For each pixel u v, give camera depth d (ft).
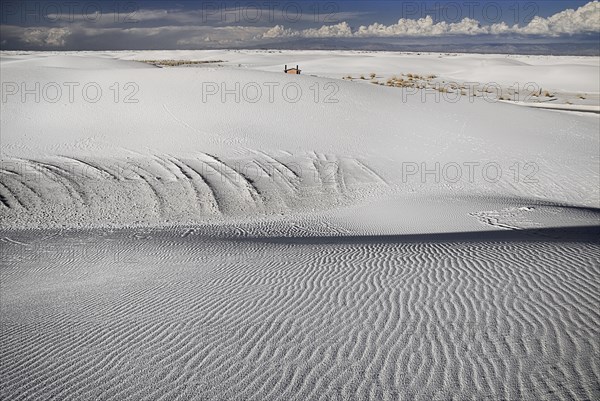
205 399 14.01
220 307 21.66
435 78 222.69
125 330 19.72
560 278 22.49
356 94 99.35
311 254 32.76
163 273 29.84
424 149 78.23
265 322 19.40
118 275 30.58
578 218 47.34
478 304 19.66
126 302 23.70
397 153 76.54
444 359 15.20
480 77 234.38
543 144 81.66
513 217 48.93
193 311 21.40
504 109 99.96
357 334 17.54
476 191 63.57
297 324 18.97
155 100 92.63
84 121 85.35
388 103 96.73
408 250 32.14
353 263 28.73
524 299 19.86
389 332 17.51
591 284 21.34
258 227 50.34
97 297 25.17
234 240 42.63
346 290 22.91
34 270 34.22
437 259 28.30
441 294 21.26
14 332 20.49
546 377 13.75
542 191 63.62
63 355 17.74
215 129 82.99
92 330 20.04
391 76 221.87
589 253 27.27
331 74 231.09
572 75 225.76
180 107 90.22
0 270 34.63
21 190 61.36
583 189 64.23
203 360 16.43
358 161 73.36
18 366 17.08
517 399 12.84
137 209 57.11
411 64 293.43
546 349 15.34
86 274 31.86
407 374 14.51
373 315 19.29
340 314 19.69
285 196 61.62
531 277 22.94
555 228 42.09
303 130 83.66
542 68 245.04
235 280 26.32
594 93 174.91
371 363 15.33
